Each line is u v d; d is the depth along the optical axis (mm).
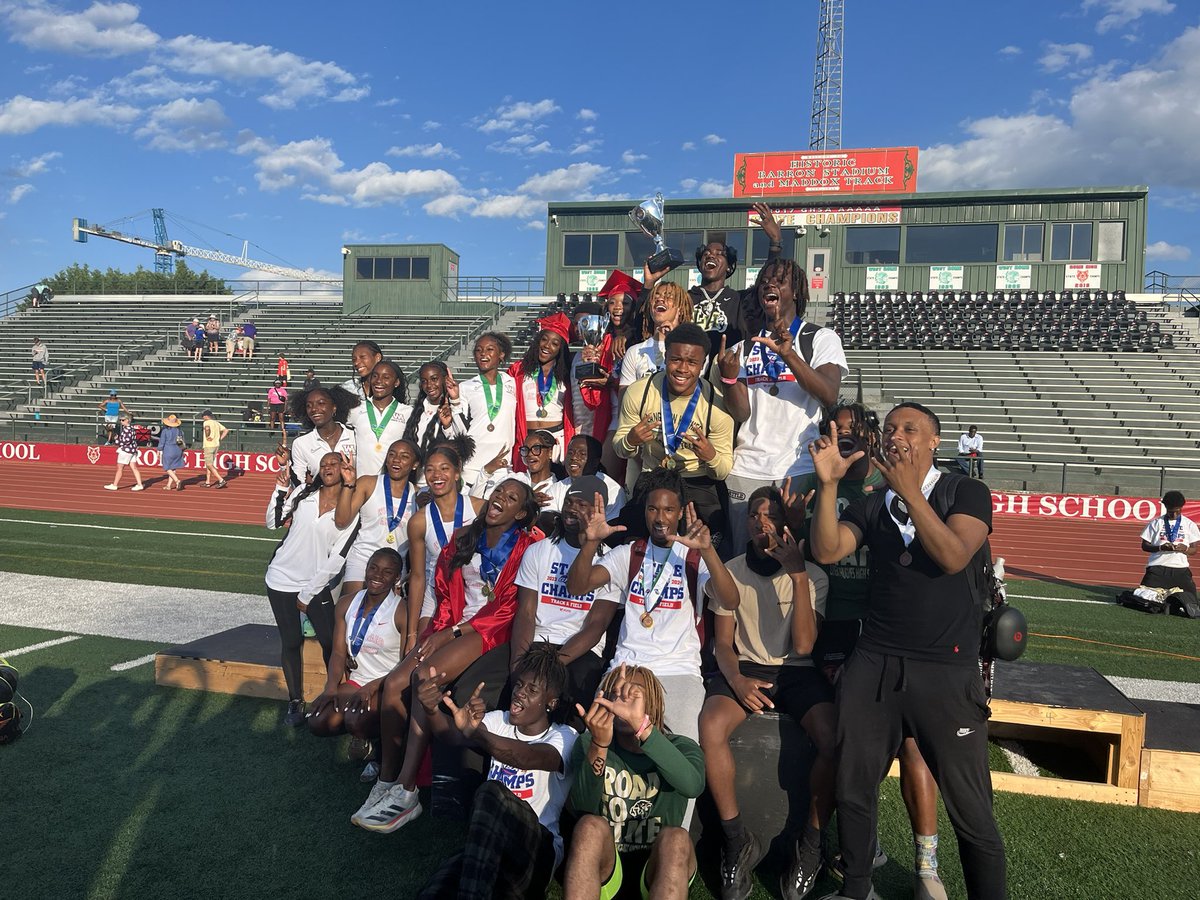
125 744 4953
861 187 28078
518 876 3188
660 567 3957
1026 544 14531
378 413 6008
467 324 30969
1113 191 26375
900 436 3186
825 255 28328
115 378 28578
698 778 3336
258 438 23688
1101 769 4906
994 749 5293
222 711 5477
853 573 3961
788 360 4191
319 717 4668
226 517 15273
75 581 9492
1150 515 17000
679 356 4324
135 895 3465
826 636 3959
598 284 30328
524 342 28328
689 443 4402
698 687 3811
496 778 3527
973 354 25125
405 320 31781
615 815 3414
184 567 10422
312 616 5297
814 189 28406
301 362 28797
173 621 7730
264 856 3797
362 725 4453
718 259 5223
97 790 4375
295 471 5531
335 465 5035
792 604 3908
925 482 3252
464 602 4477
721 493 4742
